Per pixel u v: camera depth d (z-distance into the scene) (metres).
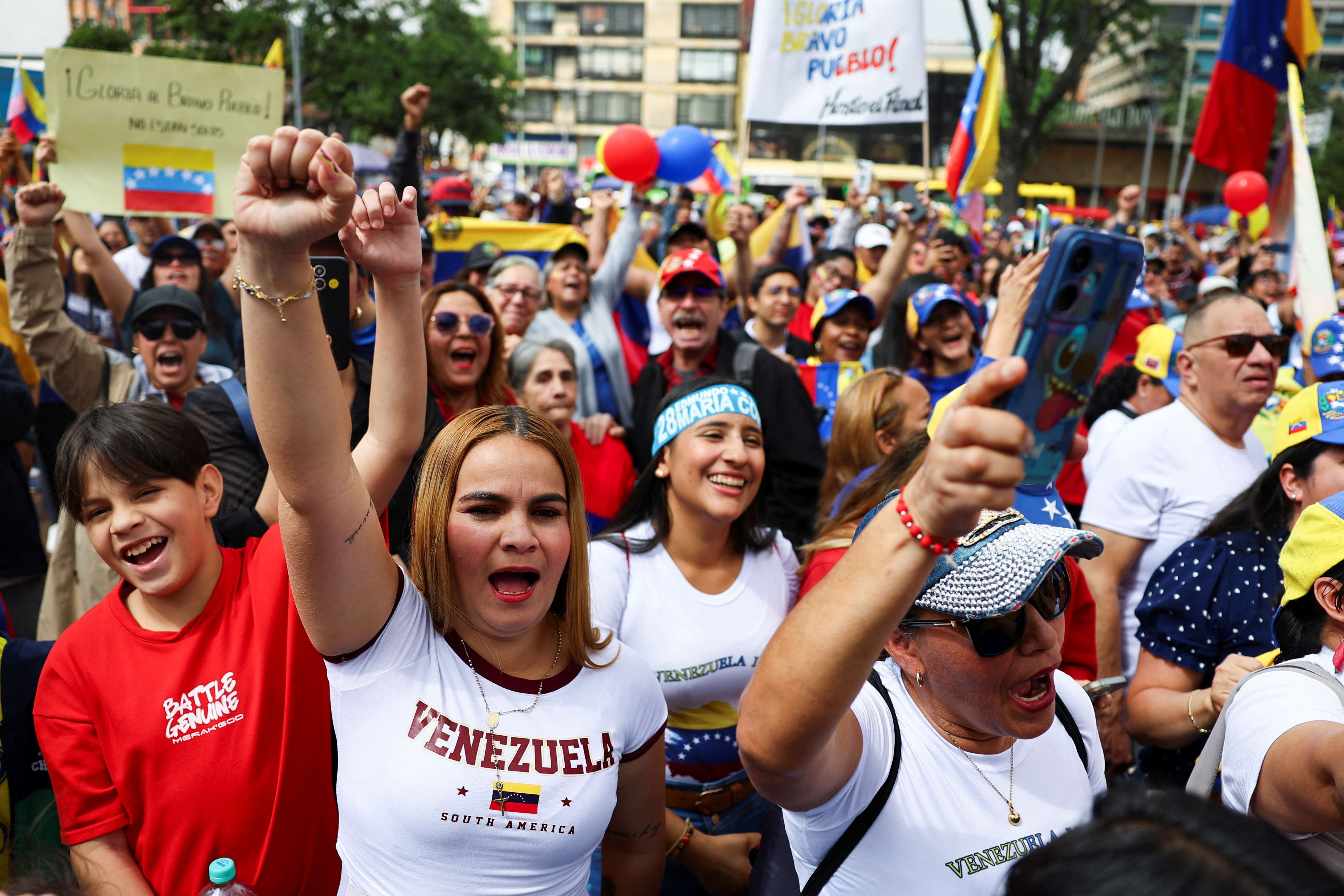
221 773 1.97
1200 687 2.53
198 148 4.94
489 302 3.77
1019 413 1.02
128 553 2.03
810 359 5.42
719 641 2.67
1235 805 1.76
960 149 7.81
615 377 5.40
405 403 1.83
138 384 4.48
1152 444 3.26
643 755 1.99
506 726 1.77
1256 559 2.50
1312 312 4.80
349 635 1.71
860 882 1.60
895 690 1.73
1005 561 1.50
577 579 1.88
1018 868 0.97
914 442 2.67
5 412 3.83
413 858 1.72
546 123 76.25
